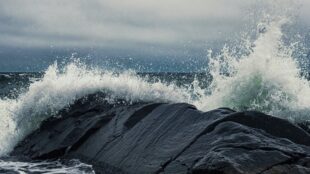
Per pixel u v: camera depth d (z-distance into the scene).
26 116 11.12
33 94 11.27
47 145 9.66
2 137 11.10
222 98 10.33
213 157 5.71
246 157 5.60
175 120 7.58
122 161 7.45
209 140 6.46
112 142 8.20
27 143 10.40
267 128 6.80
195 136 6.73
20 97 12.11
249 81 10.06
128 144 7.77
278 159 5.57
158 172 6.51
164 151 6.89
